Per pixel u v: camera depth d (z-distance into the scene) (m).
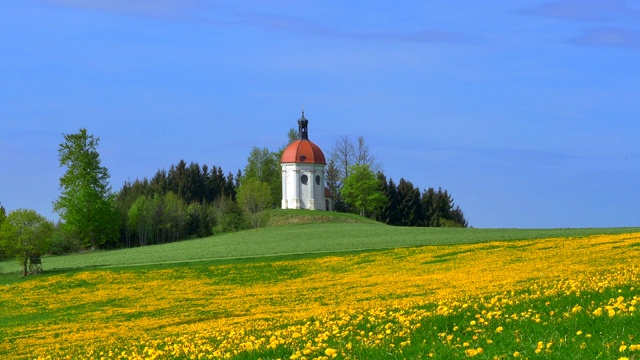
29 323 46.66
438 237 84.19
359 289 46.31
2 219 111.62
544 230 87.06
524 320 15.24
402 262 63.91
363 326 18.92
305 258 72.50
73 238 113.50
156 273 70.81
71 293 62.50
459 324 16.38
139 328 36.41
